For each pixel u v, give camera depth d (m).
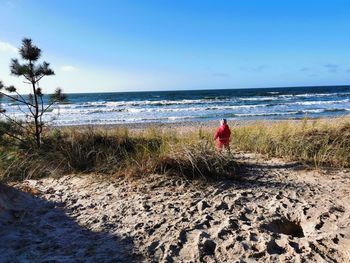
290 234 4.82
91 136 8.88
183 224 4.61
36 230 4.50
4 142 8.20
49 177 7.20
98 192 6.02
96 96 82.62
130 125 23.12
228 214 4.95
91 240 4.24
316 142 8.80
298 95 67.06
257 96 66.00
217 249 3.96
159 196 5.72
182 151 7.24
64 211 5.20
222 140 8.38
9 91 8.30
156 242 4.15
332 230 4.41
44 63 8.44
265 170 7.32
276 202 5.43
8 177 7.23
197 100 55.88
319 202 5.42
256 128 10.78
